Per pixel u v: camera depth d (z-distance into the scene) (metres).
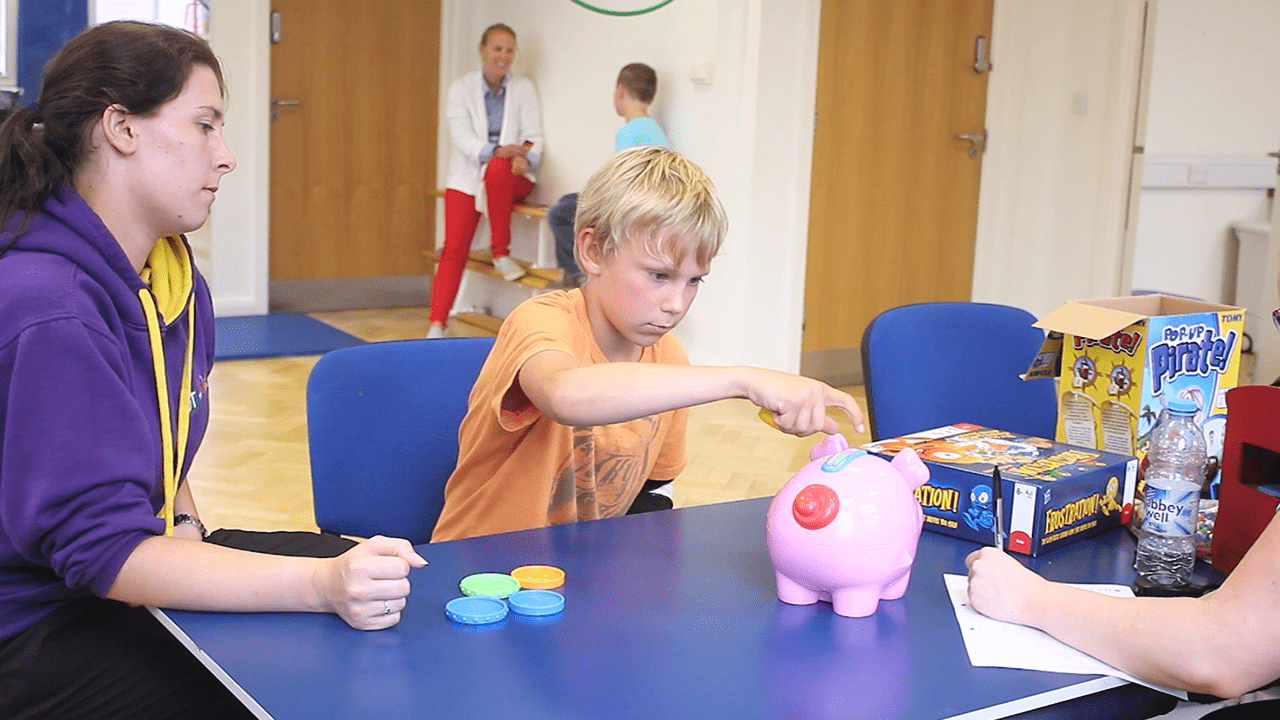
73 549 1.15
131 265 1.29
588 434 1.58
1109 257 5.40
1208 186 6.70
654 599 1.20
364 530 1.75
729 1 4.89
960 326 2.18
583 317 1.54
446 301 6.03
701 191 1.38
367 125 6.64
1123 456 1.53
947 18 5.40
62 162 1.26
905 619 1.17
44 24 5.54
